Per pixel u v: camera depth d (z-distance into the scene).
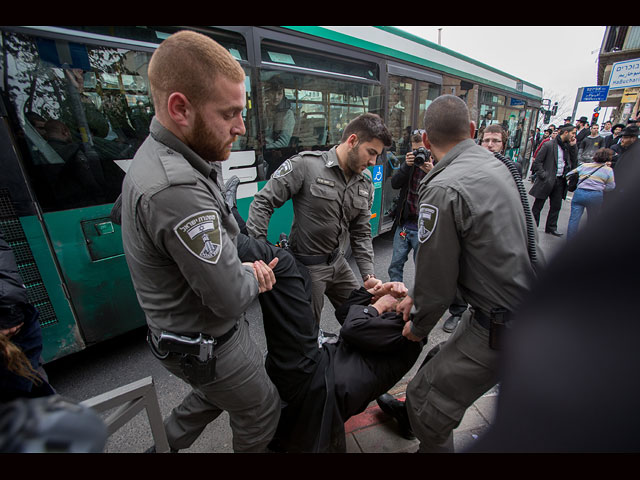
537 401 0.56
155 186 0.84
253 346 1.21
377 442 1.74
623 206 0.47
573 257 0.51
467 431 1.77
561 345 0.53
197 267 0.87
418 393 1.41
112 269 2.21
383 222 4.51
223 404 1.17
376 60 3.67
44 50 1.82
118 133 2.13
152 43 2.18
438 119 1.30
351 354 1.39
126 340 2.75
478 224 1.11
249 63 2.62
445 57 4.86
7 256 1.20
